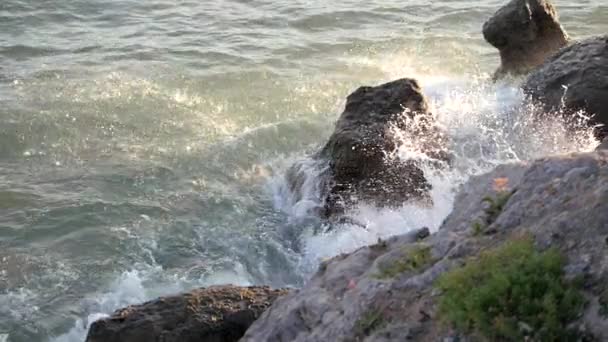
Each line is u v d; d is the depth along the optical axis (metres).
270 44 28.23
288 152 21.06
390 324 9.55
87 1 31.86
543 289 8.84
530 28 22.77
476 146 18.83
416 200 17.14
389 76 25.72
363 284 10.44
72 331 14.49
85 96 23.69
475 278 9.35
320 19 30.58
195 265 16.39
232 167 20.25
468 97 21.50
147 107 23.23
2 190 18.80
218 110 23.28
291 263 16.55
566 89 19.06
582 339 8.37
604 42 19.75
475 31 29.67
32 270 16.09
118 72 25.61
